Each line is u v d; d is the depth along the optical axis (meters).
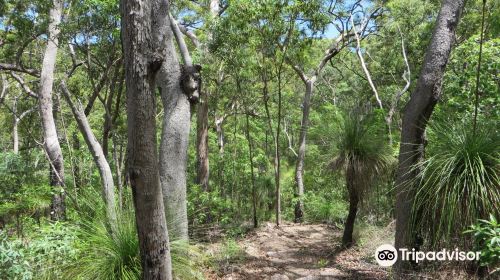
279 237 7.89
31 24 8.88
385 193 6.41
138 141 2.84
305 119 12.35
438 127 4.08
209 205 9.02
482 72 5.47
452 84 5.90
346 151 6.00
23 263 3.22
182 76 5.78
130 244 3.84
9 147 21.44
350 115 6.30
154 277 3.06
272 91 14.83
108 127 8.10
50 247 3.71
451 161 3.60
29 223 6.34
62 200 7.50
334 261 5.90
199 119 12.44
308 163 12.11
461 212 3.58
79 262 3.81
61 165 8.87
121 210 4.29
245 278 5.22
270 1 7.49
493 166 3.61
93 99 9.05
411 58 12.24
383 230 6.60
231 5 7.83
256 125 16.66
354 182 6.05
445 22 3.91
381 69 14.02
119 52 7.80
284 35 8.42
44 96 9.19
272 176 11.21
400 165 4.12
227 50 8.60
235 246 6.33
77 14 6.71
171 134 5.61
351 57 16.67
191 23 12.25
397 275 4.07
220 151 14.73
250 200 11.63
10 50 11.18
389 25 11.75
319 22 7.95
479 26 10.42
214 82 12.48
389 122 8.68
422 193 3.86
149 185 2.91
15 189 9.04
